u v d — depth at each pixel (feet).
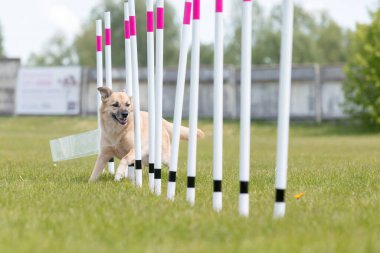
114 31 264.31
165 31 270.87
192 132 28.55
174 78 159.94
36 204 27.99
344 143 103.81
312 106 157.38
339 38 301.22
